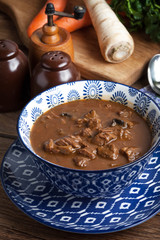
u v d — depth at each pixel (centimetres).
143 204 61
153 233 61
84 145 62
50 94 68
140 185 64
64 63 72
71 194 62
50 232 61
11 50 75
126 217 60
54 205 62
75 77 74
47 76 72
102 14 86
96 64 85
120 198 62
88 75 85
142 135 64
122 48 83
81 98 70
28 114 65
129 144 63
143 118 66
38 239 61
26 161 67
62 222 60
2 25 98
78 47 89
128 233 61
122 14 94
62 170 58
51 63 72
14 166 66
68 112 68
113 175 58
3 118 77
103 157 61
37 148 63
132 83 84
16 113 78
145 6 90
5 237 61
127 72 83
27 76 77
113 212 61
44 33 78
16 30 97
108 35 83
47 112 68
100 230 58
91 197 62
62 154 61
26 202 62
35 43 77
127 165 57
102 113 68
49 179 61
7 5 100
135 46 89
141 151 62
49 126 66
